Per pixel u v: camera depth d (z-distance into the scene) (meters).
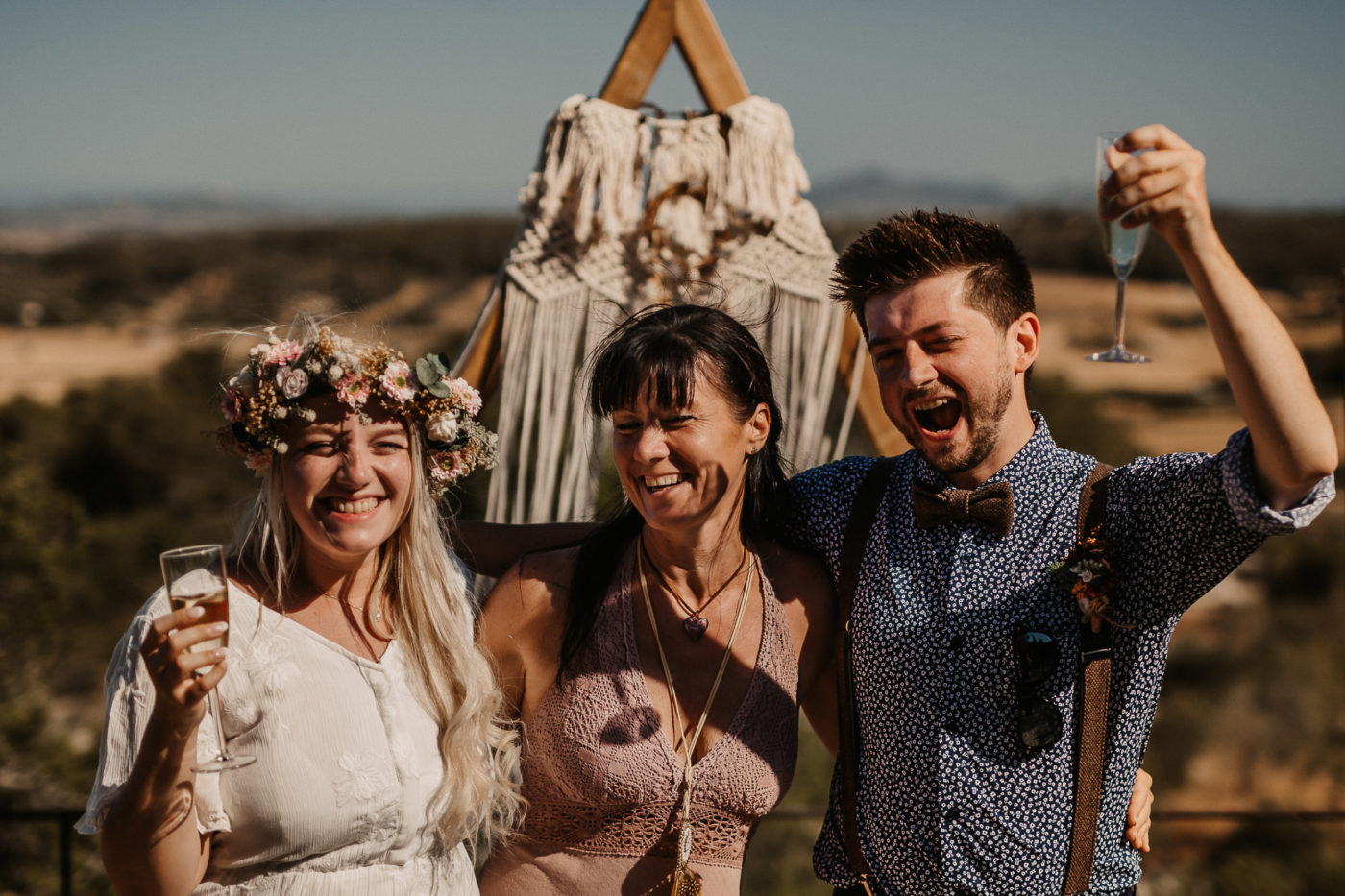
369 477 1.97
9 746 10.66
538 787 2.20
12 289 55.22
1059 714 1.90
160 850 1.71
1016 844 1.92
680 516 2.09
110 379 25.56
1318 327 39.16
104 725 1.82
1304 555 24.17
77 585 12.97
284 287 55.56
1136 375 39.44
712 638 2.21
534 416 2.80
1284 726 17.91
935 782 1.95
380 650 2.09
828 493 2.23
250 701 1.91
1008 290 1.92
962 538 2.00
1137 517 1.91
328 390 1.96
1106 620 1.91
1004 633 1.95
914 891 1.99
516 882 2.20
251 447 1.98
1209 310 1.58
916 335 1.91
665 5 2.76
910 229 1.93
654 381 2.04
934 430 1.97
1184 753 17.47
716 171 2.76
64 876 3.37
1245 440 1.68
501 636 2.27
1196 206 1.55
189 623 1.66
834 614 2.27
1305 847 13.41
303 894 1.90
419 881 2.01
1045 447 2.02
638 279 2.76
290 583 2.05
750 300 2.75
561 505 2.78
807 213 2.80
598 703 2.15
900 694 1.99
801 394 2.77
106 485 23.20
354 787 1.93
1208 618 22.45
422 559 2.12
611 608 2.21
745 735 2.16
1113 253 2.37
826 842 2.19
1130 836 2.05
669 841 2.13
